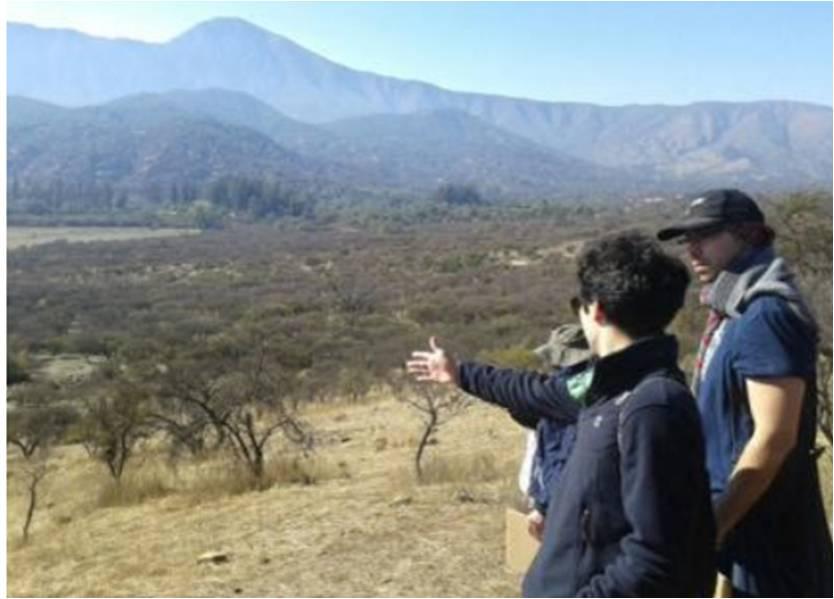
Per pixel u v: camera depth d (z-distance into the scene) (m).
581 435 2.49
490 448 13.82
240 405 16.97
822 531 2.86
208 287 67.38
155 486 13.24
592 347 2.60
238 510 10.55
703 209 2.86
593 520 2.41
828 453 8.30
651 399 2.36
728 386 2.78
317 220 168.75
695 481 2.35
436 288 60.62
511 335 33.81
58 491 15.17
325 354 33.69
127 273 79.06
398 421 17.66
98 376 30.03
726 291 2.84
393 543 8.10
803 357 2.70
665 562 2.29
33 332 43.25
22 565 9.66
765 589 2.75
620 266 2.47
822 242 9.86
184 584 7.76
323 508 9.78
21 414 21.56
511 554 3.88
